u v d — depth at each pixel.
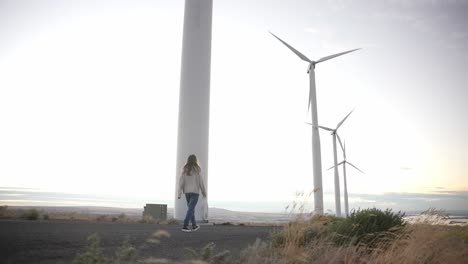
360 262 6.33
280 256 6.17
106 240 7.19
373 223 7.73
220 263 5.42
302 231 6.95
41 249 5.61
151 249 6.30
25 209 15.57
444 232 7.17
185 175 11.28
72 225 11.50
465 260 6.45
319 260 6.03
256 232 12.43
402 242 6.70
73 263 4.25
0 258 4.66
